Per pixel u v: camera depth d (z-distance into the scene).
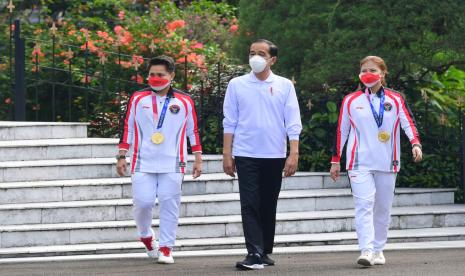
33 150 20.78
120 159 16.17
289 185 21.34
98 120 24.94
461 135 22.45
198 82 24.62
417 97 24.30
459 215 20.19
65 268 15.61
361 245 15.31
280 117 15.61
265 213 15.78
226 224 18.53
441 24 23.66
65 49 26.34
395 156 15.66
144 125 16.02
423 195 21.48
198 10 30.48
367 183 15.47
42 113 26.31
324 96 23.48
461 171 22.38
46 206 18.44
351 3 23.70
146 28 26.44
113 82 25.72
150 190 15.99
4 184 19.36
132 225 18.06
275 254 17.09
